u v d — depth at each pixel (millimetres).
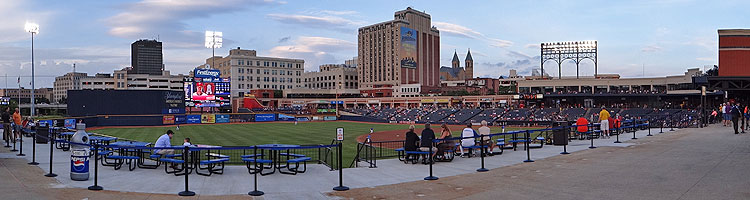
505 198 11117
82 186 13047
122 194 12070
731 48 37250
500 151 20359
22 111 107562
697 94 80688
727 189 11047
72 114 68312
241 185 13430
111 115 68062
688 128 32625
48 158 18906
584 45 95812
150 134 50250
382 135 52125
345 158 24188
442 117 87250
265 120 85625
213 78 80000
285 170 16156
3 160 18156
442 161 17750
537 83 97438
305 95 139500
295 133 53344
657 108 74750
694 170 13734
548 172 14523
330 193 12266
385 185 13195
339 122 85250
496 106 102938
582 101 92938
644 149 19562
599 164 15719
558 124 25594
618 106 84375
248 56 157750
